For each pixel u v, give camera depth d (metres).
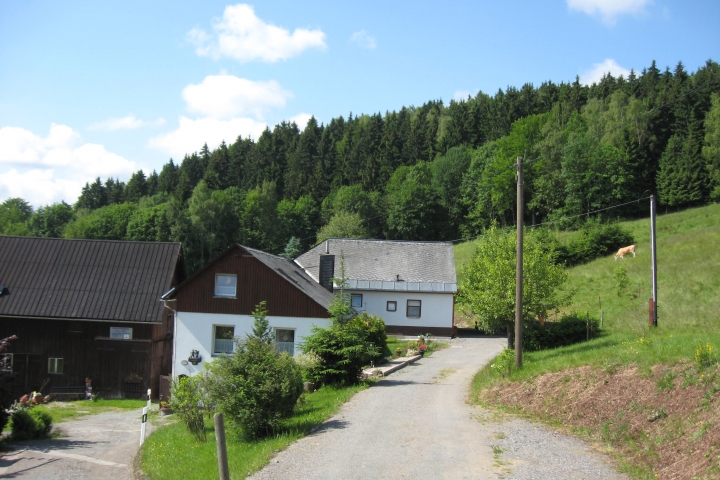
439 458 10.53
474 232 87.06
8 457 17.02
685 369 12.04
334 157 122.62
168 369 32.81
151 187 131.38
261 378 13.79
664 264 38.38
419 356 30.30
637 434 10.82
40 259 32.81
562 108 101.50
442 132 125.44
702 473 8.20
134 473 14.30
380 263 45.75
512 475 9.39
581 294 37.47
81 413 25.58
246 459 11.50
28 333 30.36
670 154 73.56
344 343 20.27
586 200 73.56
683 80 98.50
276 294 28.06
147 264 32.66
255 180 117.25
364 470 9.98
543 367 16.86
